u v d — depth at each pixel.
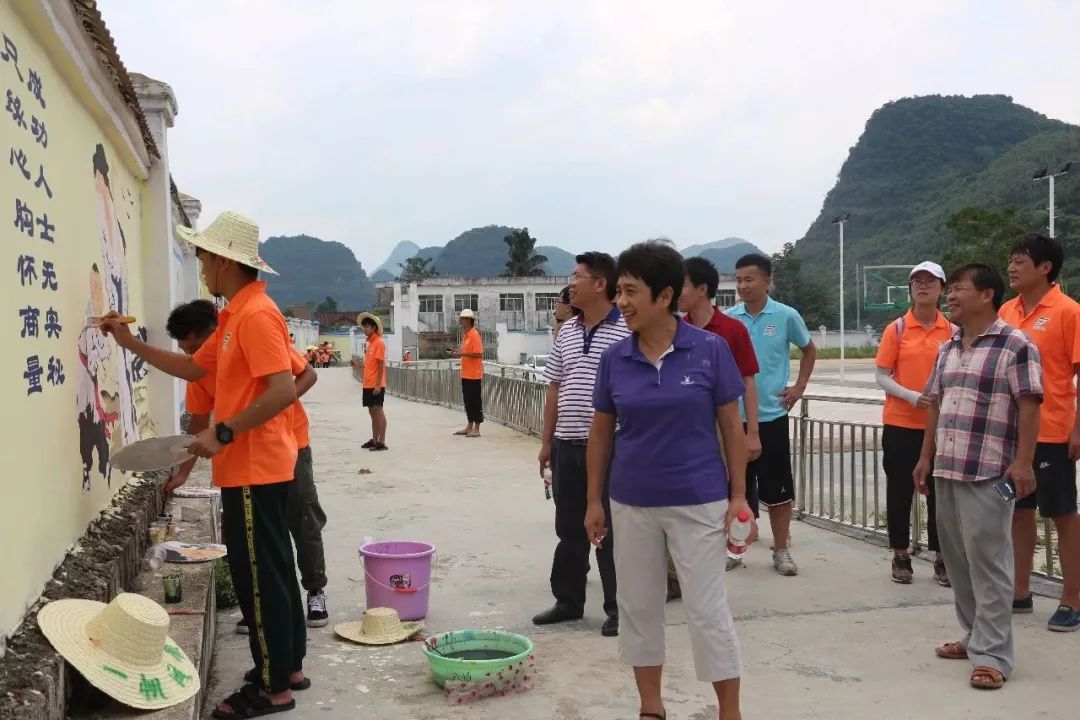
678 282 3.46
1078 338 4.80
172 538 5.34
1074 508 4.91
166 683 3.17
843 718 3.85
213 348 3.95
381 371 12.44
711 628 3.35
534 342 48.44
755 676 4.33
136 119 5.58
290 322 45.97
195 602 4.20
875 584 5.93
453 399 19.58
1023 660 4.52
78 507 3.93
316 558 5.10
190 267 12.53
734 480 3.49
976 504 4.29
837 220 37.31
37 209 3.43
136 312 6.58
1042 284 5.08
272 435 3.73
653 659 3.53
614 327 5.01
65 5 3.58
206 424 4.30
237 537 3.73
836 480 10.52
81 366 4.09
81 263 4.22
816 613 5.32
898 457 5.89
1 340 2.88
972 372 4.37
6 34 3.12
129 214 6.31
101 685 2.95
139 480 5.70
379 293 75.69
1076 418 4.79
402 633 4.89
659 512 3.43
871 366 44.44
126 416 5.46
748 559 6.59
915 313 5.90
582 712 3.94
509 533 7.43
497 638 4.52
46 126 3.63
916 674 4.36
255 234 3.76
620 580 3.55
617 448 3.55
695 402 3.40
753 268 6.19
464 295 61.75
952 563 4.55
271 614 3.79
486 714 3.90
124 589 4.08
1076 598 4.94
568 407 5.01
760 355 6.15
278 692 3.85
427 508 8.45
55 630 3.02
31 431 3.19
